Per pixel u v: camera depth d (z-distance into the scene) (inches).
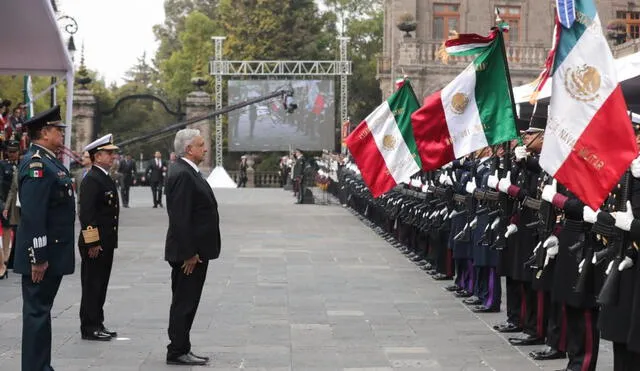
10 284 531.2
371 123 519.2
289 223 1012.5
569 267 305.4
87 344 368.5
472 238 445.7
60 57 746.8
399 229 716.0
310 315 436.1
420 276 574.2
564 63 283.0
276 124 2043.6
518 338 373.1
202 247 332.8
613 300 260.1
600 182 267.4
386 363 337.7
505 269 382.3
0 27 684.7
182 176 328.5
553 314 340.8
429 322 419.5
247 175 2192.4
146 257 676.7
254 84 2032.5
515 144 412.5
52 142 307.4
